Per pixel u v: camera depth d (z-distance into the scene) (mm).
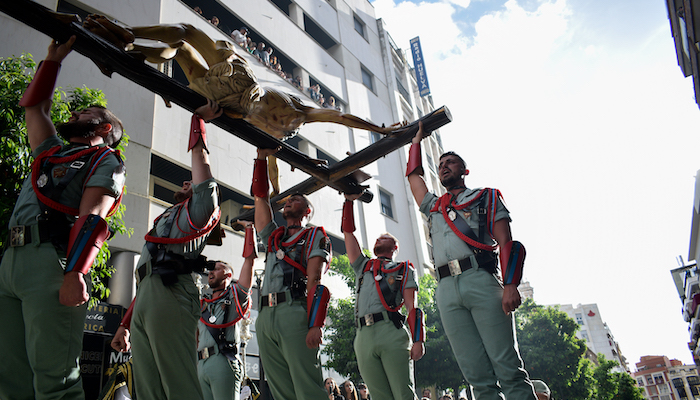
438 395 18484
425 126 3770
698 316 32062
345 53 25609
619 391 28594
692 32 10820
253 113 3270
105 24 2670
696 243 27438
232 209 14773
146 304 2650
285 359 3424
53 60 2549
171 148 12805
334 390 8102
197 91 3074
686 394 106625
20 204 2330
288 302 3424
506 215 3205
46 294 2139
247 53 17359
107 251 6844
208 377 4703
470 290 3086
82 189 2406
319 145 19844
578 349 16828
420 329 4176
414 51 38938
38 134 2516
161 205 11805
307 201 3973
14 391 2197
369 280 4430
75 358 2213
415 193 3707
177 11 14797
